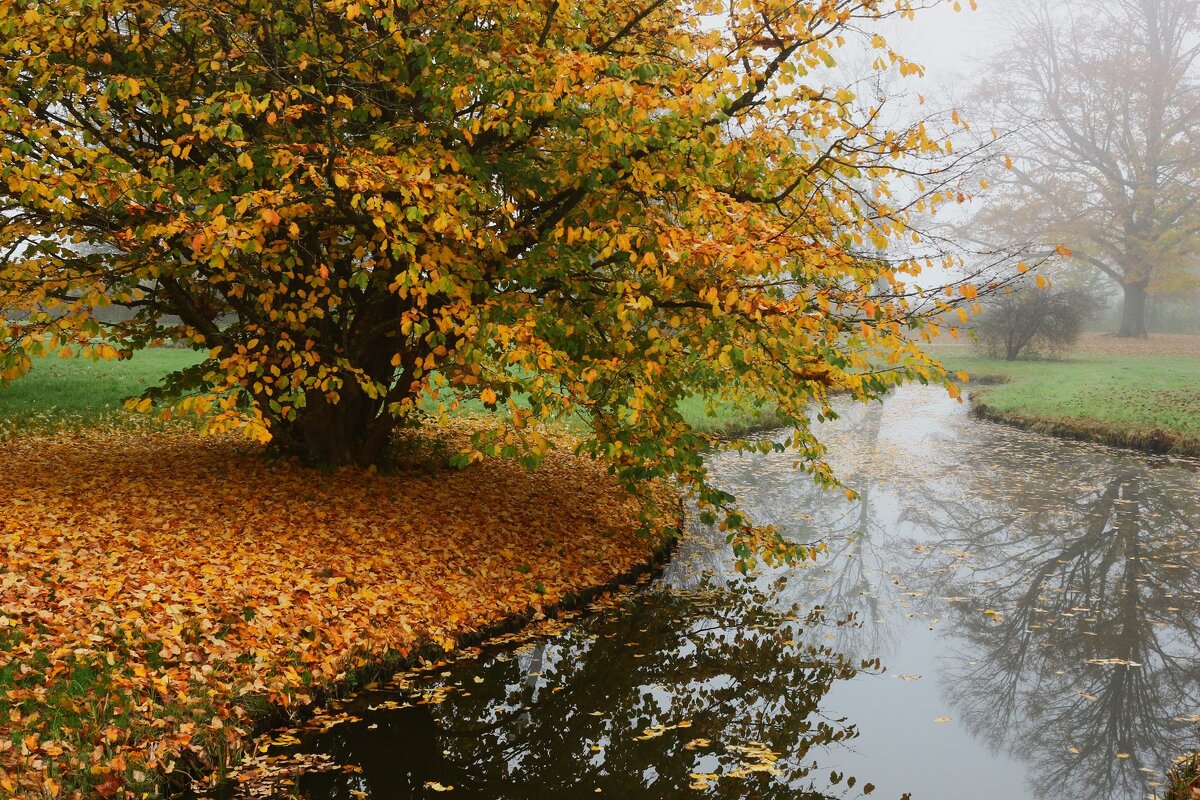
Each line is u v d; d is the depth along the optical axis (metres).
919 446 20.14
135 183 6.70
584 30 7.11
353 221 7.49
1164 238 39.81
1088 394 24.81
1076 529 12.61
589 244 7.86
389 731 6.00
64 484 9.09
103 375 19.30
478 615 7.82
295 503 9.07
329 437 10.31
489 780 5.58
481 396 6.86
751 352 6.98
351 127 7.84
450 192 6.43
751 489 15.30
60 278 7.07
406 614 7.38
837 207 7.21
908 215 7.30
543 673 7.29
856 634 8.47
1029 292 35.56
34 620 5.83
